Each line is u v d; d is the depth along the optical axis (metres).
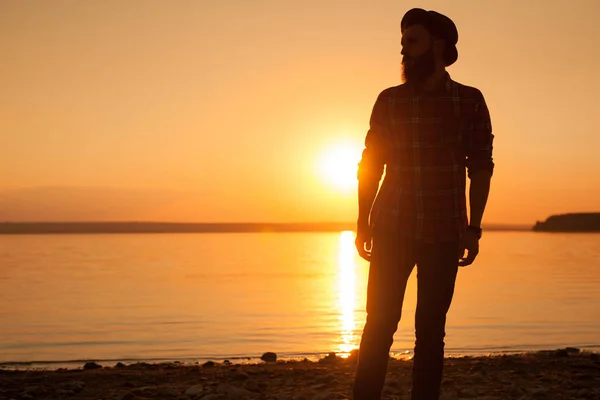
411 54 3.28
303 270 47.38
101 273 42.03
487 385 5.83
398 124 3.31
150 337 13.85
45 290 28.36
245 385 5.74
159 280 35.16
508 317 17.06
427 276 3.31
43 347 12.50
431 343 3.36
